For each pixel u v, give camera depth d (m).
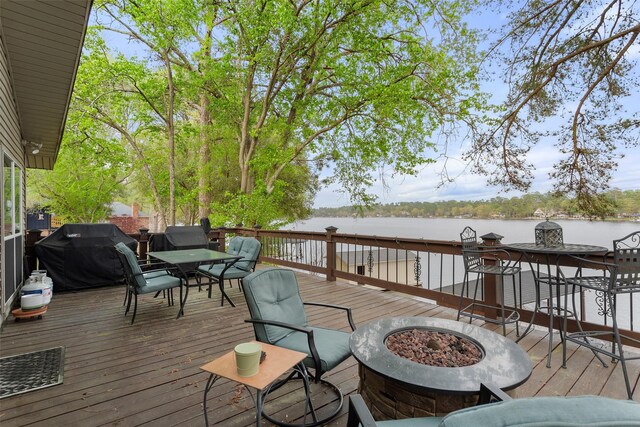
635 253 2.43
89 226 5.48
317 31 9.34
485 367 1.52
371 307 4.41
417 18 9.05
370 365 1.54
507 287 7.07
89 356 2.93
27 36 3.75
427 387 1.36
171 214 10.64
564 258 3.12
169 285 4.03
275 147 10.62
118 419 2.02
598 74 4.70
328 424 2.00
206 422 1.81
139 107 12.16
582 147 4.78
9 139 4.37
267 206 10.78
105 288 5.55
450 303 4.27
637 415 0.62
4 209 3.97
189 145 13.59
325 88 10.84
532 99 5.23
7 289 4.07
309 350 2.05
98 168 13.07
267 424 1.99
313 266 6.74
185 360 2.85
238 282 5.87
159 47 9.38
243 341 3.28
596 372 2.61
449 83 8.70
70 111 10.68
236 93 10.87
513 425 0.60
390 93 8.83
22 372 2.62
